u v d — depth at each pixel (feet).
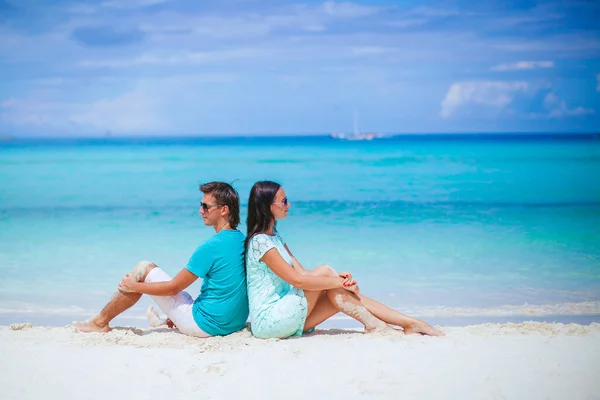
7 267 30.94
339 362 14.24
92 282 27.84
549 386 12.81
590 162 126.00
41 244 37.52
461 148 207.72
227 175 102.89
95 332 17.03
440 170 106.32
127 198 65.87
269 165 126.82
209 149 211.41
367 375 13.41
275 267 15.92
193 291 25.61
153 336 16.58
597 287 26.61
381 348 15.25
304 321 16.30
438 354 14.79
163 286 16.14
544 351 15.06
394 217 50.42
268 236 16.19
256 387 12.85
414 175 95.96
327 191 72.49
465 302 24.35
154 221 48.19
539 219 48.65
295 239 39.50
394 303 24.30
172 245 37.06
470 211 54.13
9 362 14.39
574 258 32.86
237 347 15.47
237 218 17.07
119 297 16.85
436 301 24.54
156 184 83.82
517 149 195.11
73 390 12.73
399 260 32.65
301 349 15.15
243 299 16.61
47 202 61.98
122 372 13.74
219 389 12.78
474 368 13.82
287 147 233.76
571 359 14.46
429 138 364.38
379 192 70.85
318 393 12.53
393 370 13.70
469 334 16.78
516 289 26.37
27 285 27.20
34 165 125.08
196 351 15.14
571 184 80.48
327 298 16.85
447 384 12.90
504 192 70.03
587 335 16.61
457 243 37.68
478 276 28.91
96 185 82.02
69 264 31.65
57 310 23.16
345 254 34.32
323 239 39.40
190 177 98.12
